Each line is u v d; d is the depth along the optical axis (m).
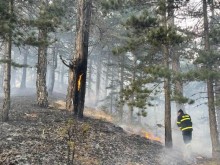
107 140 11.49
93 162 8.91
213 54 12.00
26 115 13.38
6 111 11.80
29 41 11.12
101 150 10.16
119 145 11.24
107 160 9.41
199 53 12.87
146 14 12.52
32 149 8.74
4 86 11.92
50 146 9.33
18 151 8.35
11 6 10.73
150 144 12.75
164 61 12.79
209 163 11.72
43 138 9.97
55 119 13.06
